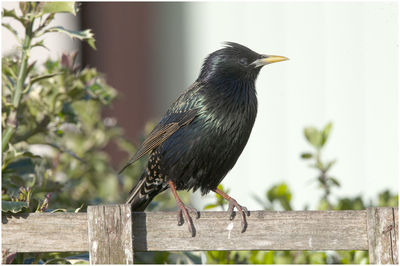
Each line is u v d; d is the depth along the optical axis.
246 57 10.30
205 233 7.86
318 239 7.77
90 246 7.55
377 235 7.58
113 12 19.98
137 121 19.95
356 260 9.66
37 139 11.90
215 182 10.12
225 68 10.17
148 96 20.19
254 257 9.77
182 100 9.89
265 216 7.87
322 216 7.78
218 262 9.84
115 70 20.02
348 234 7.73
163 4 20.11
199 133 9.67
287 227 7.82
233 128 9.80
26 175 10.86
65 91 10.70
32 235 7.70
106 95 11.30
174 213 7.87
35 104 10.63
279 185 11.18
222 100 9.77
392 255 7.55
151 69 20.27
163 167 9.88
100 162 13.19
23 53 9.38
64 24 19.03
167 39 20.50
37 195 10.20
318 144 11.28
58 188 10.52
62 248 7.68
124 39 20.09
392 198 11.28
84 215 7.71
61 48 18.55
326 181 11.22
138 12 20.20
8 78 9.93
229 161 9.94
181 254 10.38
